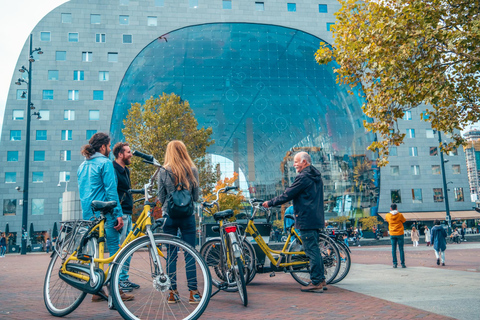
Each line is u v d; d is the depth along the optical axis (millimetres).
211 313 4156
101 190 5066
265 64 54688
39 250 40625
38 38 48844
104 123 48344
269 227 6859
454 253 18641
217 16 53500
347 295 5230
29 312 4355
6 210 46062
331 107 55719
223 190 5484
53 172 46906
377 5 9281
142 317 3486
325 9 56281
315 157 54875
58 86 48344
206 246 5434
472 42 7832
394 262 9961
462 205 56312
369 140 55906
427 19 8023
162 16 52062
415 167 56594
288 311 4230
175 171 4629
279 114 54438
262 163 53594
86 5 50312
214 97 53188
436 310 4082
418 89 8484
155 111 34594
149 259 3637
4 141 46969
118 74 49594
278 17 54875
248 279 6012
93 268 3863
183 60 52469
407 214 54656
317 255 5645
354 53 9984
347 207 54281
